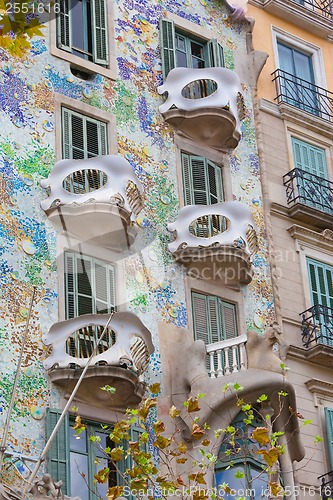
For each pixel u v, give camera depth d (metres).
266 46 35.34
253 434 23.56
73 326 26.70
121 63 31.47
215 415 27.33
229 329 29.95
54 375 26.27
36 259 27.47
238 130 32.12
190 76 31.84
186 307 29.42
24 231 27.56
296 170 33.25
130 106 31.05
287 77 35.41
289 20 36.34
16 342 26.28
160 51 32.41
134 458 23.14
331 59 36.88
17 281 26.95
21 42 19.92
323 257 32.84
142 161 30.55
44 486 24.28
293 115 34.50
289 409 26.20
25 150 28.53
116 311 28.20
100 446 25.64
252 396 27.59
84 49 31.16
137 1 32.78
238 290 30.53
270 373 27.75
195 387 27.55
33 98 29.30
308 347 31.03
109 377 26.42
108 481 26.50
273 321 30.78
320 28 36.78
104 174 28.80
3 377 25.78
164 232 29.95
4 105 28.69
